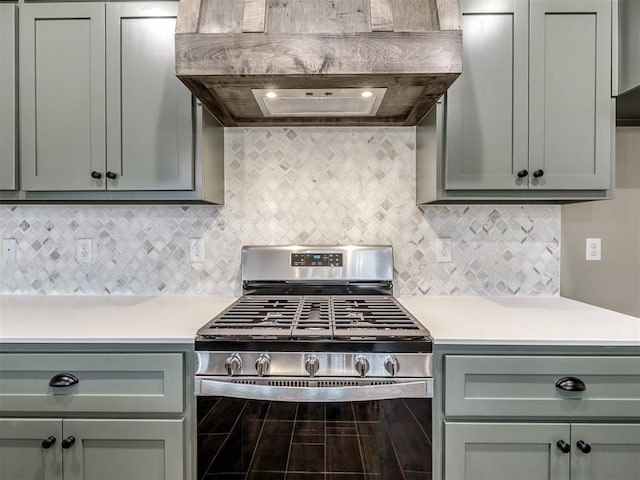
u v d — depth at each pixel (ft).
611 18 4.64
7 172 4.84
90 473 3.84
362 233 5.92
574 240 5.85
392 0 4.01
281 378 3.65
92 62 4.81
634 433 3.72
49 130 4.84
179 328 4.09
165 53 4.80
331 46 3.87
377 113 5.35
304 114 5.34
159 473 3.83
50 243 5.94
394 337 3.68
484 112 4.69
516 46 4.66
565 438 3.74
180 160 4.83
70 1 4.82
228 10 4.02
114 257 5.94
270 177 5.93
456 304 5.33
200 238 5.94
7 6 4.81
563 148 4.70
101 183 4.84
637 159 5.74
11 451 3.87
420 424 3.71
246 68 3.89
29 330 4.03
